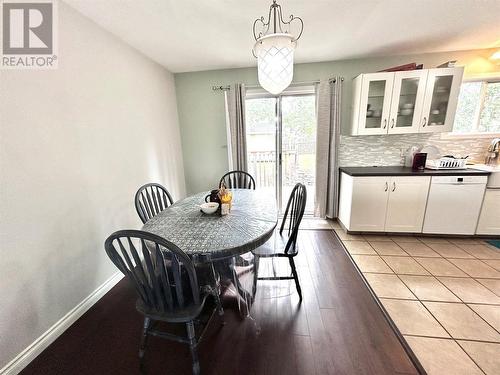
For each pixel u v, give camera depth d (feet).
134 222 7.78
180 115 11.31
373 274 6.81
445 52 8.95
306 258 7.80
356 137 10.14
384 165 10.20
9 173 4.05
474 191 8.10
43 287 4.67
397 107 8.64
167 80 10.19
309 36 7.29
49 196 4.79
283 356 4.34
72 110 5.34
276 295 6.03
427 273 6.77
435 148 9.64
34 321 4.49
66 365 4.33
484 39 7.86
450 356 4.25
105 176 6.46
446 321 5.04
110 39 6.59
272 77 4.39
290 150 11.87
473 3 5.63
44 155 4.67
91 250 5.95
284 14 5.90
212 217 5.38
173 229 4.74
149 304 3.87
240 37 7.10
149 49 7.89
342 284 6.40
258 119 11.16
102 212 6.36
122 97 7.17
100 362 4.37
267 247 5.75
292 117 11.19
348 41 7.75
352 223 9.19
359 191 8.84
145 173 8.50
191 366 4.25
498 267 6.95
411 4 5.64
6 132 4.01
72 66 5.34
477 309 5.35
